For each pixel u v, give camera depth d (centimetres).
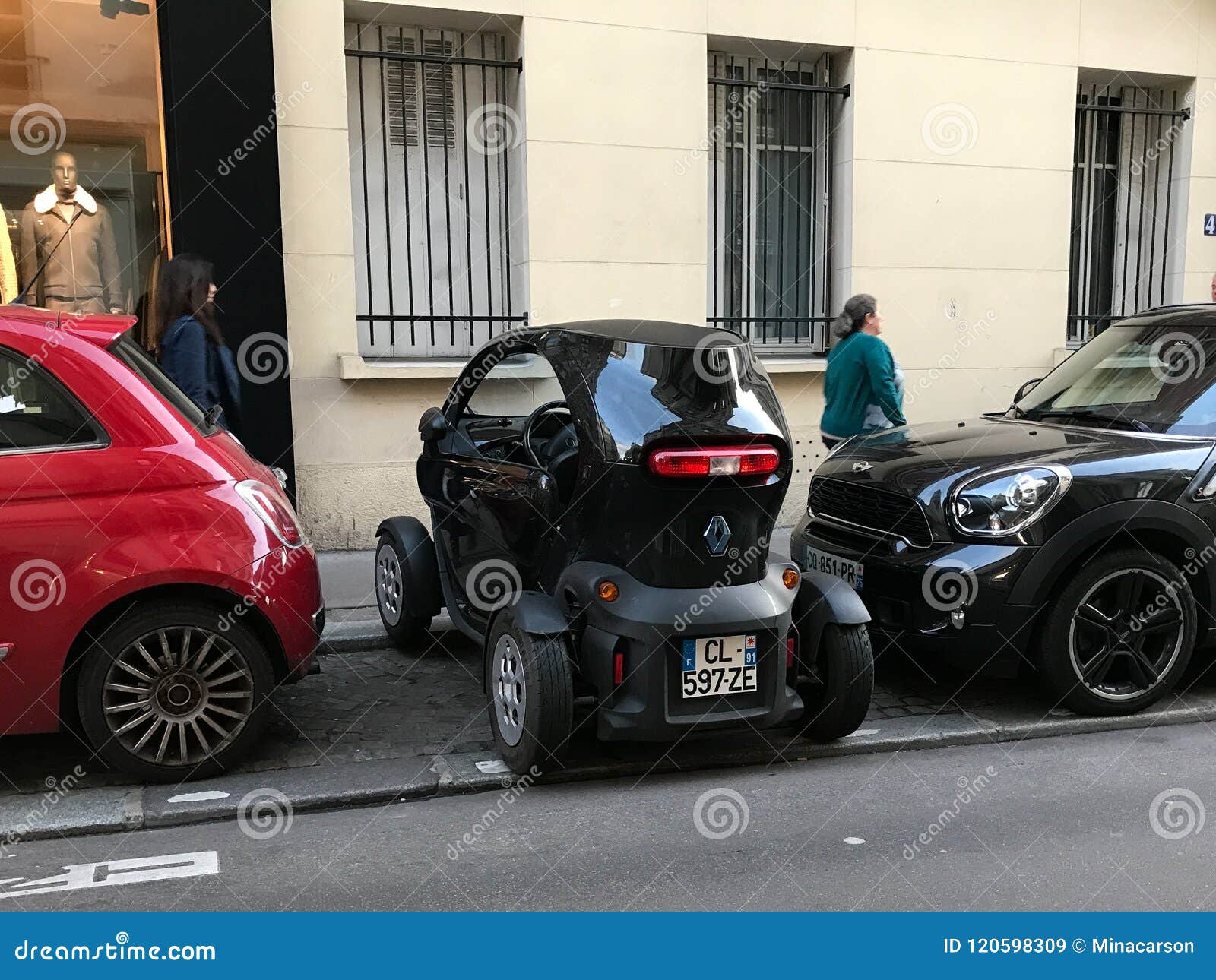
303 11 729
